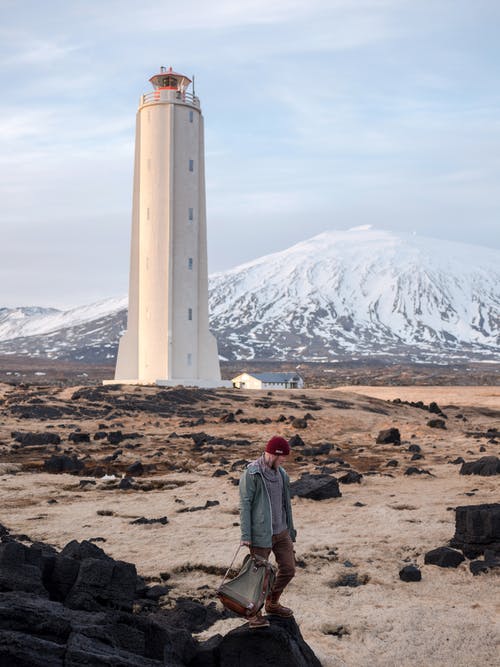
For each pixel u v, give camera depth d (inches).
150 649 338.6
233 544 631.2
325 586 529.3
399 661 390.9
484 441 1637.6
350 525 716.0
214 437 1579.7
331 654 397.7
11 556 381.4
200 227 3061.0
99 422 1828.2
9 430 1616.6
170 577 549.0
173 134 2960.1
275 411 2208.4
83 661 299.3
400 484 983.6
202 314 3058.6
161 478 1022.4
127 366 3063.5
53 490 920.9
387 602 490.3
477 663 390.0
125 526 705.0
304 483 878.4
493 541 598.5
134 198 3088.1
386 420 2178.9
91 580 384.2
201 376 3041.3
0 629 317.1
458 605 484.4
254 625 349.4
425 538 657.6
